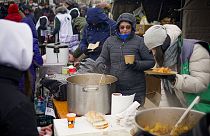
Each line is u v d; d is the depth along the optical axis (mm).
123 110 1961
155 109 1542
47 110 2713
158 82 3268
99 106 2006
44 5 9594
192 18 3719
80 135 1701
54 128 1875
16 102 1154
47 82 2705
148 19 4898
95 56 3504
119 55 2604
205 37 3732
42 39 6375
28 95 1425
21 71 1254
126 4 5117
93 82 2328
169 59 2070
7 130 1123
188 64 1992
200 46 1971
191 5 3707
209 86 1970
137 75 2580
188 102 2006
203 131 842
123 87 2588
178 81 1931
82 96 1995
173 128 1422
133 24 2619
